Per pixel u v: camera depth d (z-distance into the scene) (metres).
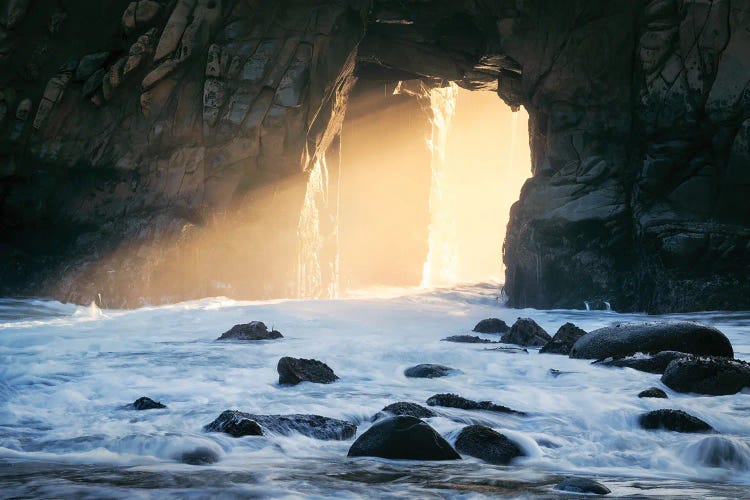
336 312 20.73
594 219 24.14
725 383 8.51
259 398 7.84
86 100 25.19
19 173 24.97
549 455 5.46
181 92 24.92
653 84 23.64
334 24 25.12
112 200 24.83
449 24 27.39
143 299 23.67
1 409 7.02
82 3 25.58
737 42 22.50
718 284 21.95
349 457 5.30
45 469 4.71
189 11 24.94
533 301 25.31
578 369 10.06
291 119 24.88
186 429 6.13
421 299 28.30
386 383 9.01
